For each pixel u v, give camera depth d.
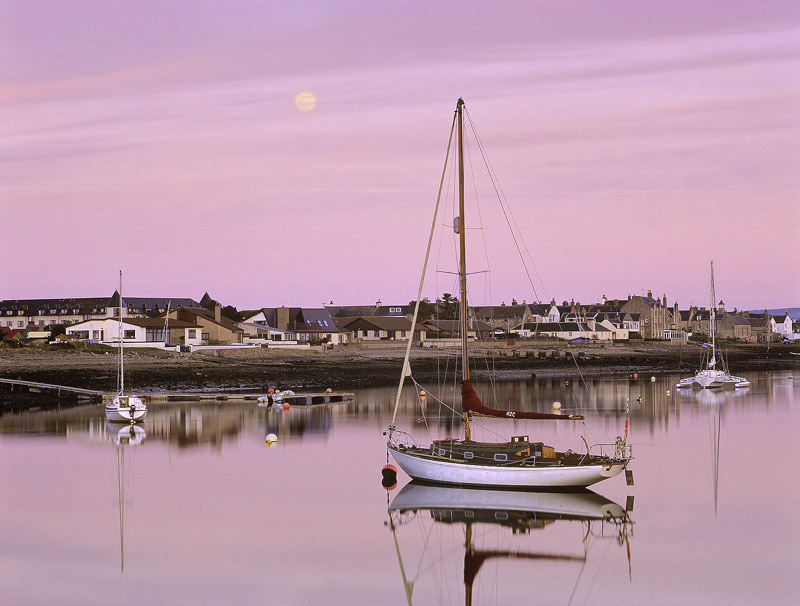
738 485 40.53
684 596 26.06
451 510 35.94
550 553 30.23
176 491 39.47
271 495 38.59
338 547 31.05
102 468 45.00
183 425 61.84
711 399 85.69
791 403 81.12
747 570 28.27
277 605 25.47
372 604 25.61
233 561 29.44
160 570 28.50
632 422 65.12
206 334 137.00
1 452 50.00
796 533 32.34
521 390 94.00
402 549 30.81
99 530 32.97
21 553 30.22
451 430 59.88
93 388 85.44
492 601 25.88
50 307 186.38
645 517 34.72
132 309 178.62
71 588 26.78
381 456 48.62
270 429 59.75
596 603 25.45
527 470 38.28
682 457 48.28
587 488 39.94
